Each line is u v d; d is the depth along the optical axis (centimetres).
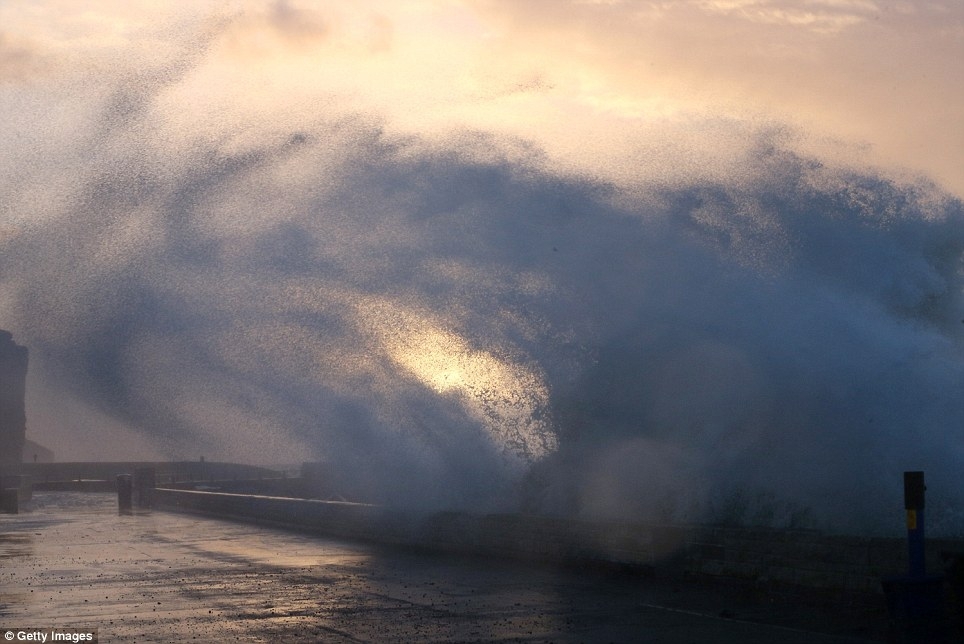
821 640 793
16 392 5591
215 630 877
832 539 948
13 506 2717
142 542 1756
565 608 971
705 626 863
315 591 1112
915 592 700
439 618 927
